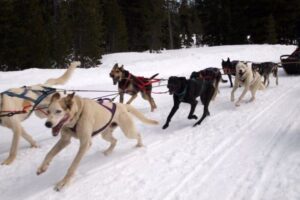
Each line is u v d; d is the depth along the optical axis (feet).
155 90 34.96
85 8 79.71
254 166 14.78
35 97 17.69
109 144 18.58
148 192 12.87
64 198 12.63
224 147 17.35
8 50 68.49
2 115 16.03
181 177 14.01
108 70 47.39
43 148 18.28
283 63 42.70
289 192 12.32
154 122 17.67
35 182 14.16
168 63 54.65
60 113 12.92
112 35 97.96
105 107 15.08
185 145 17.92
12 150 16.26
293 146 17.03
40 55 70.33
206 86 22.97
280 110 24.68
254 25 116.37
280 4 114.52
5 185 13.98
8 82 37.55
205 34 135.74
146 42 107.55
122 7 110.11
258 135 19.13
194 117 22.86
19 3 69.46
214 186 13.12
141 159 16.14
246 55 68.69
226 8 124.06
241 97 26.99
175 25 126.21
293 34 119.65
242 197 12.23
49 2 89.40
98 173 14.65
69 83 38.63
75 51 81.51
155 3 103.55
